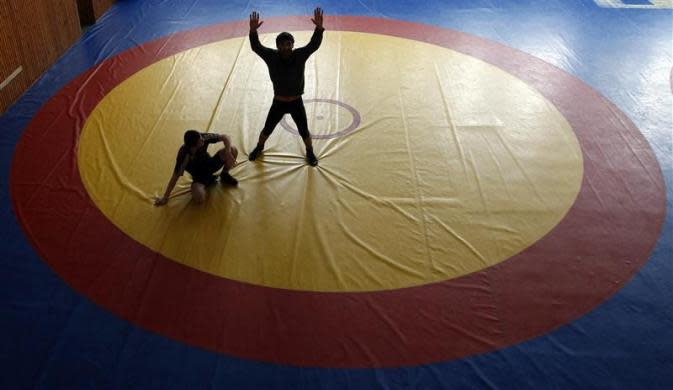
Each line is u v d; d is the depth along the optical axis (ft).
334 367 15.05
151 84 27.63
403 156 23.16
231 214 19.81
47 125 24.26
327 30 33.55
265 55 19.98
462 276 17.79
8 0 24.91
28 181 21.07
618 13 37.22
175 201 20.33
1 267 17.60
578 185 21.93
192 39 32.12
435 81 28.71
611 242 19.34
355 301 16.84
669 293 17.58
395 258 18.34
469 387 14.66
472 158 23.20
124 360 15.08
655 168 23.02
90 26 33.37
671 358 15.62
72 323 15.99
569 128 25.40
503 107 26.78
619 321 16.61
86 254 18.13
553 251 18.86
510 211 20.49
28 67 26.81
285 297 16.92
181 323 16.08
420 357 15.34
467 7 37.47
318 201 20.56
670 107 27.37
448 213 20.27
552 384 14.79
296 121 21.50
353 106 26.40
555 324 16.40
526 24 35.40
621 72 30.35
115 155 22.63
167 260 18.02
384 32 33.63
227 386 14.52
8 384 14.39
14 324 15.89
